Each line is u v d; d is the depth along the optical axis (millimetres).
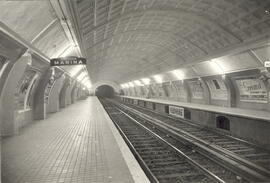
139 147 10914
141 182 4957
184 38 17750
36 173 5730
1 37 6590
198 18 13945
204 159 8641
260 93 15461
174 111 22125
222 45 15547
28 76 12578
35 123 14547
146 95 46531
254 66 14461
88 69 33594
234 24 12953
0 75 8672
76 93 45375
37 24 8258
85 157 6996
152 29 17547
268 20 11047
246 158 8133
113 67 42375
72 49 16141
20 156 7219
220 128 14258
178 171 7332
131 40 20875
